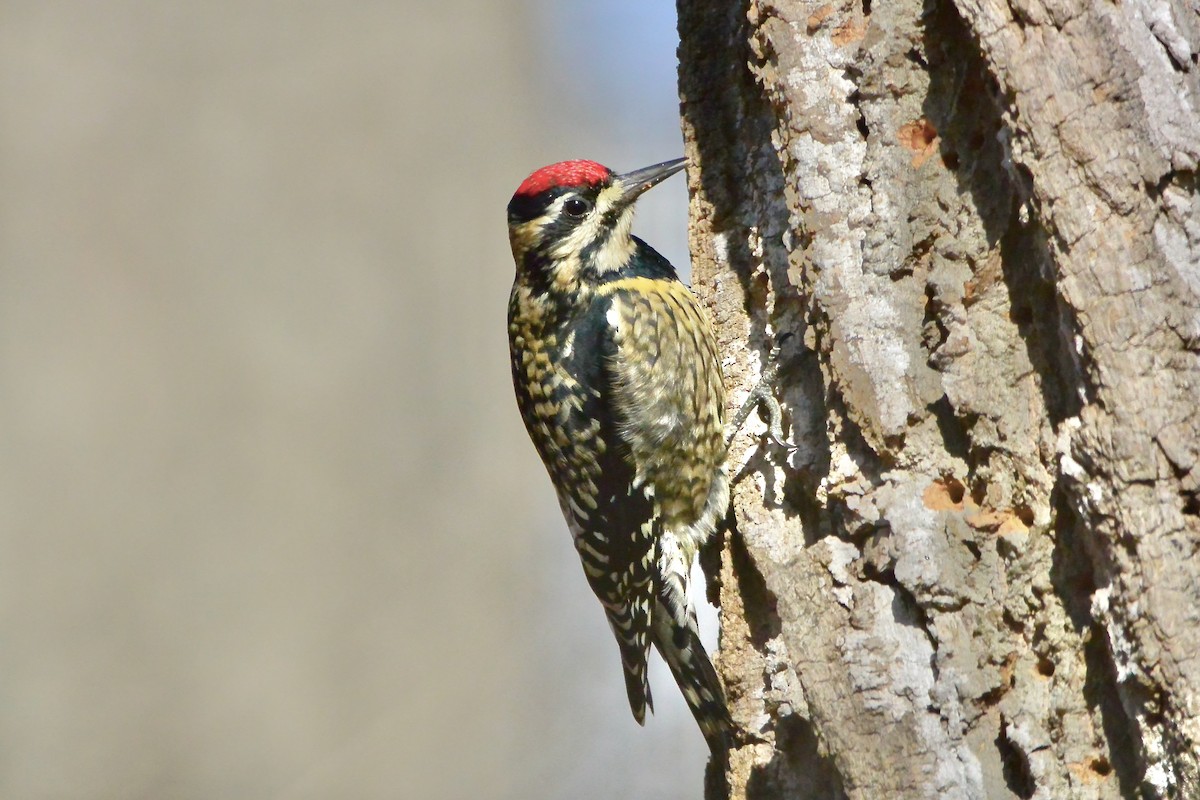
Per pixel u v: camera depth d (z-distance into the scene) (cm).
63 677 1538
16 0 1608
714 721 860
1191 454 619
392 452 1598
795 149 777
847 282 745
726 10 946
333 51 1647
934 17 736
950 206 719
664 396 975
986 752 670
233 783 1537
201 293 1595
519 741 1537
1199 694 600
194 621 1552
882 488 714
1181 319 630
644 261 1061
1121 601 624
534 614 1591
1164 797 611
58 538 1552
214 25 1633
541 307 1046
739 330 951
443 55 1666
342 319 1608
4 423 1548
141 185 1603
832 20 781
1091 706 655
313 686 1547
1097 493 633
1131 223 642
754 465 912
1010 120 664
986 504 691
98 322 1577
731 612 881
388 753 1537
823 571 737
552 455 1051
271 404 1583
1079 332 643
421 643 1565
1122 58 650
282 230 1611
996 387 693
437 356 1622
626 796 1498
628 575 1010
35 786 1523
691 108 963
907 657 696
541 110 1705
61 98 1606
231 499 1574
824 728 714
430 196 1645
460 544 1594
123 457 1562
